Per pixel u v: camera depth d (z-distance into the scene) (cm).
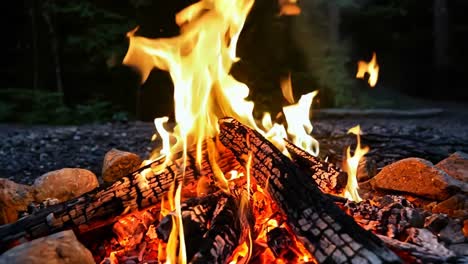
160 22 469
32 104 448
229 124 163
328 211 130
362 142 285
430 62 645
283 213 137
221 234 133
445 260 128
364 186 181
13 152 290
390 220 142
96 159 270
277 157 145
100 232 152
